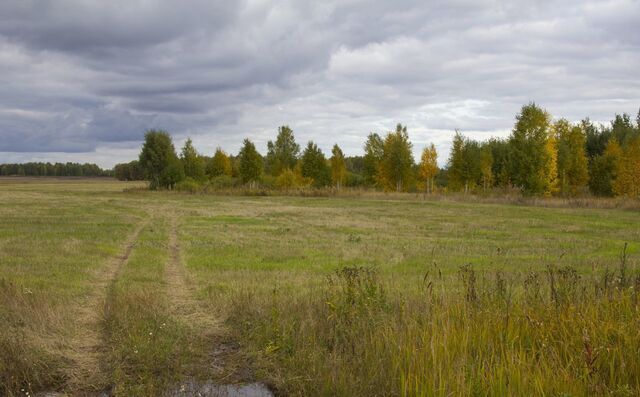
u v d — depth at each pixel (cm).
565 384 489
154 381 593
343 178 7431
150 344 683
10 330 720
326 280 1180
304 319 767
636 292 711
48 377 601
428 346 575
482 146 7188
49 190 7938
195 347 703
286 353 670
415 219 3098
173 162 7550
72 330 759
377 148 7050
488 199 4634
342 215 3391
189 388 586
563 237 2211
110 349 690
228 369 645
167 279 1262
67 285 1117
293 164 8112
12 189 8306
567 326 626
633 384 512
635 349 554
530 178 4706
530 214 3416
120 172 15712
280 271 1355
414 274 1309
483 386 494
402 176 6156
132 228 2469
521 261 1554
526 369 521
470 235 2300
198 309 923
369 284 834
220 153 8344
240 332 767
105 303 891
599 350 547
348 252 1723
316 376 577
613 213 3453
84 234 2114
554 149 4878
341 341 688
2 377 591
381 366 566
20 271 1269
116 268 1418
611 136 6656
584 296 737
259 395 575
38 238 1939
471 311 694
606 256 1672
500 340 603
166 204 4569
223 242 1972
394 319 693
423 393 491
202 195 6353
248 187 6931
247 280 1214
